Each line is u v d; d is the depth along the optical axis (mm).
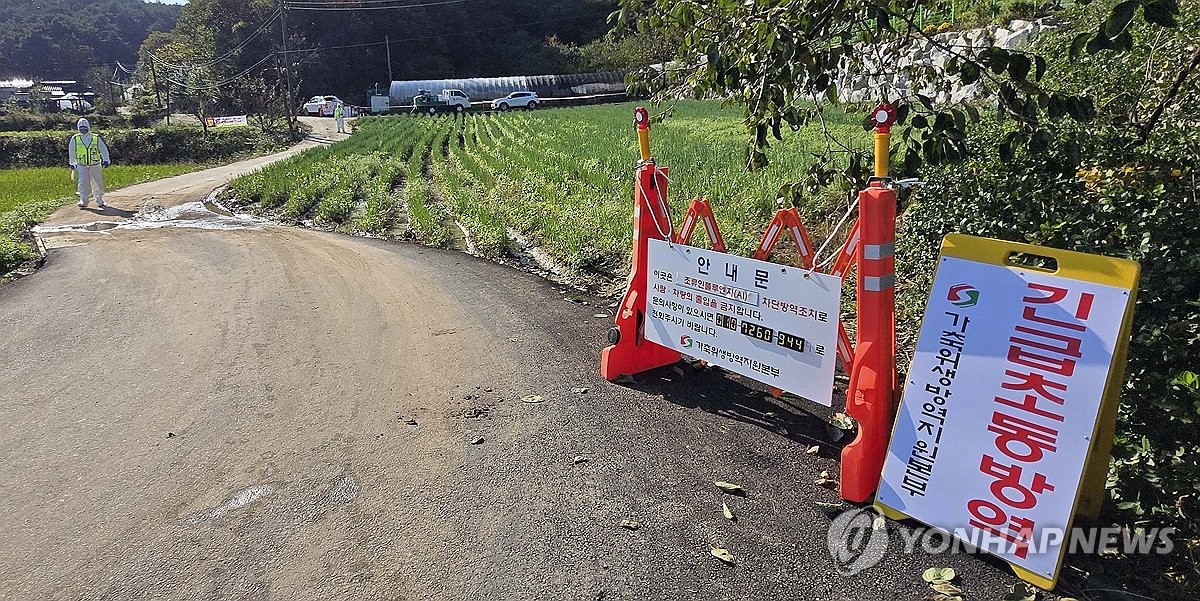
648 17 4879
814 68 3906
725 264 4445
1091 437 2838
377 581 3188
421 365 5680
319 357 5969
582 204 11594
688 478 3900
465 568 3250
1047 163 4289
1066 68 5207
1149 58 4723
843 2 3727
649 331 5109
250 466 4195
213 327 6918
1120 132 4457
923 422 3330
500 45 82938
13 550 3486
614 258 8336
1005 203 4766
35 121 51844
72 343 6574
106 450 4453
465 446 4328
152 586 3201
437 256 9945
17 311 7754
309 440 4488
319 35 74750
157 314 7465
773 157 11727
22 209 16234
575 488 3838
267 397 5180
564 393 5027
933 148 3926
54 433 4723
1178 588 2938
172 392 5340
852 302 6090
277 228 13711
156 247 11570
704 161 13500
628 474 3955
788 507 3613
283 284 8586
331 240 11742
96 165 16953
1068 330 2928
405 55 77438
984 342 3158
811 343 4055
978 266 3225
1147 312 3666
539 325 6523
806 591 3047
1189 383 3072
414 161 21438
